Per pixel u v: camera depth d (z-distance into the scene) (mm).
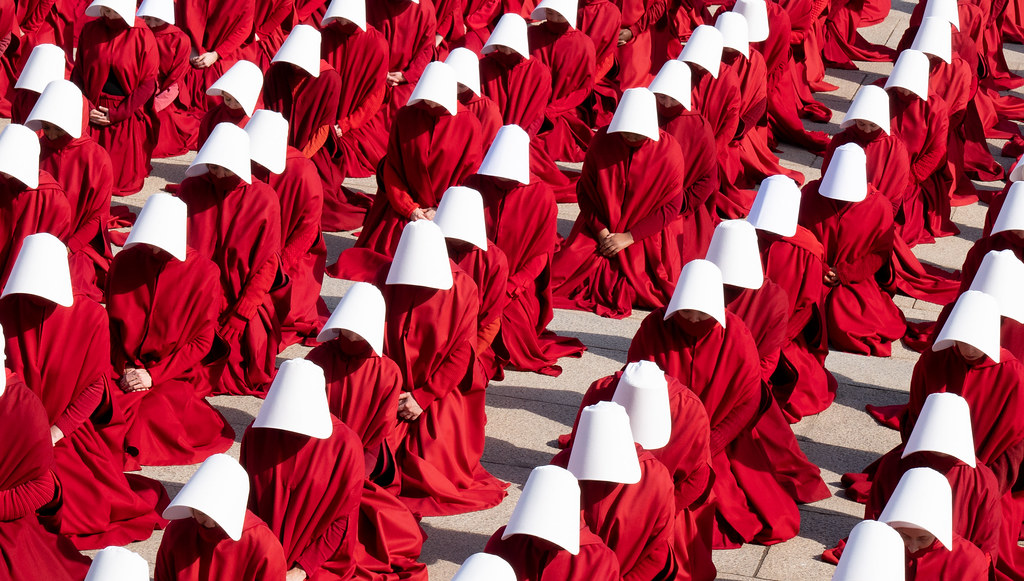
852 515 13602
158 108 20438
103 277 16438
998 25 28016
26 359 11609
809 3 24797
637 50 24375
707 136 17703
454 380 12922
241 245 14352
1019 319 13562
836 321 17047
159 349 13109
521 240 15297
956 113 21406
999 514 11273
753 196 21484
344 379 11734
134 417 13461
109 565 8703
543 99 20453
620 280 17875
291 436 10727
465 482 13477
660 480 10414
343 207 20156
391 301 12680
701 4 27422
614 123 16547
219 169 14094
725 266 12750
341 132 20203
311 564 10945
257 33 23141
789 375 13844
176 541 9812
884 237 16188
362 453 11000
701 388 12203
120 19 19391
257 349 15086
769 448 13750
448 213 13258
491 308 13539
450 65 17766
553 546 9516
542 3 21062
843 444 15062
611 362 16609
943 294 19016
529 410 15359
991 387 12242
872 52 29172
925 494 10062
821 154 24250
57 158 15703
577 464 10164
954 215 22031
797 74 25719
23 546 11289
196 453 13883
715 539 12883
